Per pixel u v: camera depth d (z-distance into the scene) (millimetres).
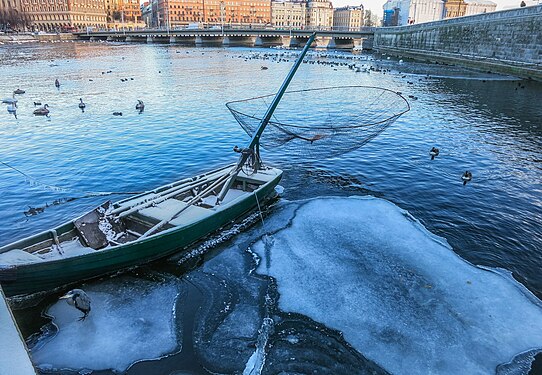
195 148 26984
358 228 16672
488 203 19266
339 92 45469
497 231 16688
